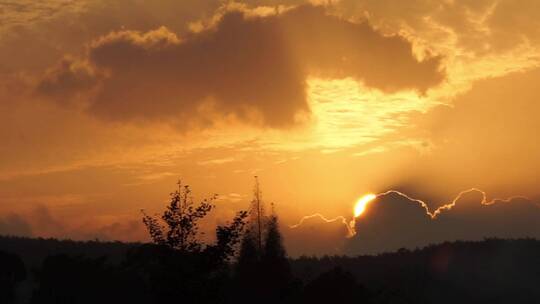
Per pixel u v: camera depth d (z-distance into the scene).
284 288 75.44
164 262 54.25
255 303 74.19
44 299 75.12
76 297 74.44
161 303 53.84
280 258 77.25
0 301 77.00
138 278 76.12
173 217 55.19
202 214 55.56
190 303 53.50
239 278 75.31
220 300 55.38
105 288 74.62
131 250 65.69
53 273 75.62
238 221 55.94
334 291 74.31
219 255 54.78
